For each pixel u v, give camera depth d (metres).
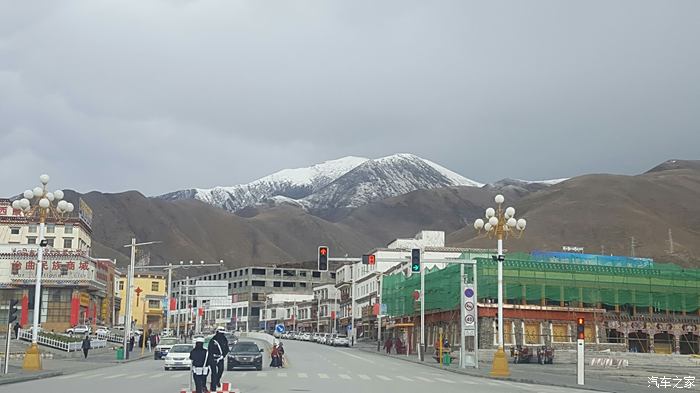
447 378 39.38
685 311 78.06
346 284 137.62
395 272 102.00
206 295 114.88
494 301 71.31
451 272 75.06
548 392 30.23
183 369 42.72
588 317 72.69
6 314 95.12
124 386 29.05
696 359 65.12
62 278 96.19
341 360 59.66
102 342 69.19
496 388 32.06
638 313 76.88
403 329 95.69
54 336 58.84
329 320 145.88
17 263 95.69
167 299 91.06
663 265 84.44
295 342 117.00
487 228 42.16
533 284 72.44
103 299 116.00
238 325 181.62
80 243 109.19
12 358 49.97
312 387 29.81
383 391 28.50
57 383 30.58
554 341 71.00
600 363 57.47
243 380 33.22
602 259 83.81
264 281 185.25
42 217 38.16
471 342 69.25
